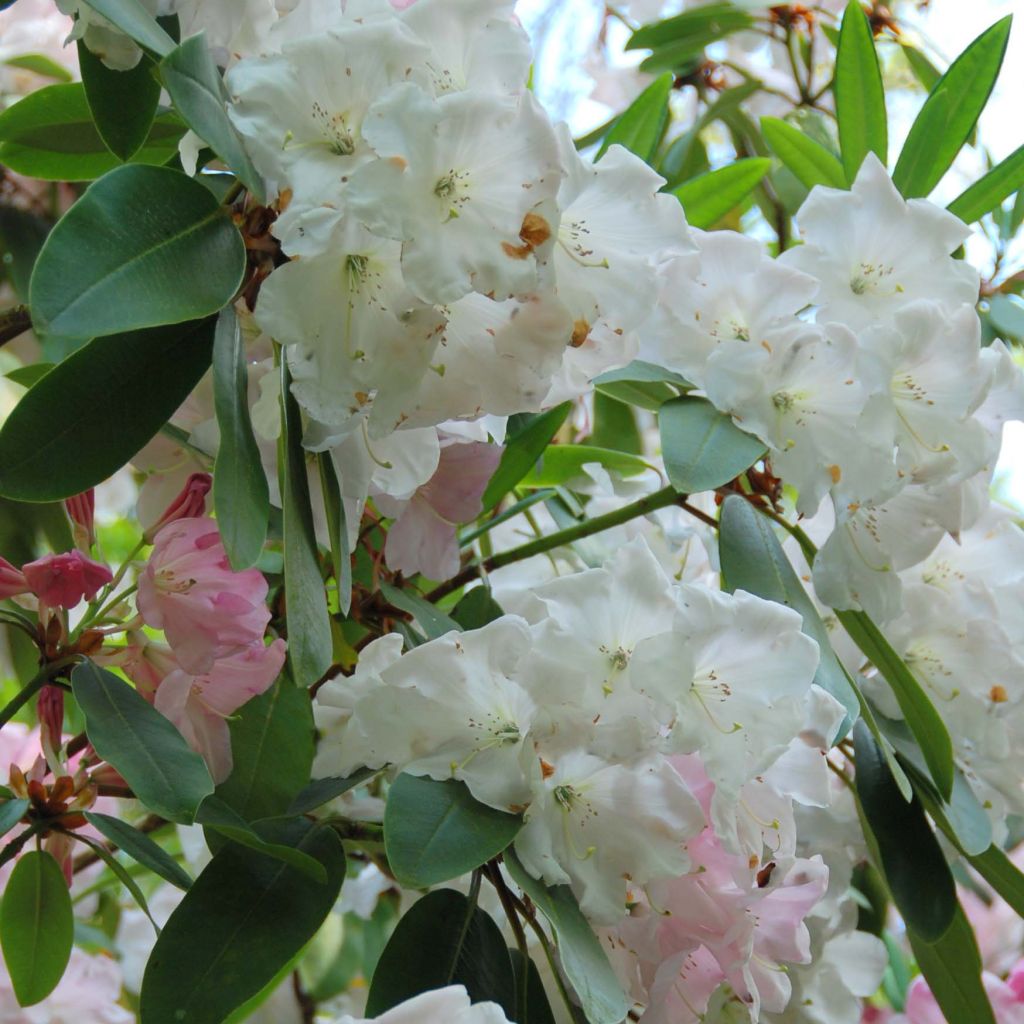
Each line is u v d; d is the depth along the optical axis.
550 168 1.11
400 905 1.67
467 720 1.22
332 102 1.12
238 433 1.15
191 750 1.21
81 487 1.16
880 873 1.47
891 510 1.35
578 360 1.25
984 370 1.34
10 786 1.27
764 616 1.22
